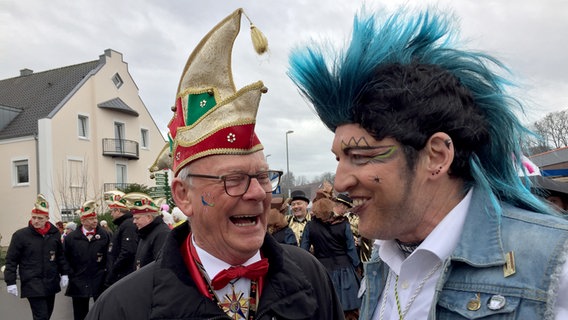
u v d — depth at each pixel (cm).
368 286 149
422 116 113
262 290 154
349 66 120
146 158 3061
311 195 1658
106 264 650
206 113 147
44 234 614
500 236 111
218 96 149
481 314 106
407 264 125
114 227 1507
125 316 142
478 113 121
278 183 167
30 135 2478
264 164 152
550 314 98
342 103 120
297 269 163
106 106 2739
